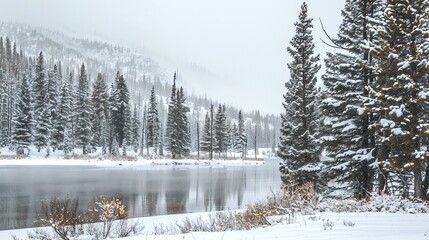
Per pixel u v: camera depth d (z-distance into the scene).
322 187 25.16
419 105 16.23
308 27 28.86
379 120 17.83
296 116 27.95
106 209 10.45
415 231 6.75
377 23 19.52
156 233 11.83
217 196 28.50
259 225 9.78
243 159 105.75
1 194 25.72
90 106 74.88
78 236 10.06
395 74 16.80
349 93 19.48
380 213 9.89
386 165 16.30
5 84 81.50
